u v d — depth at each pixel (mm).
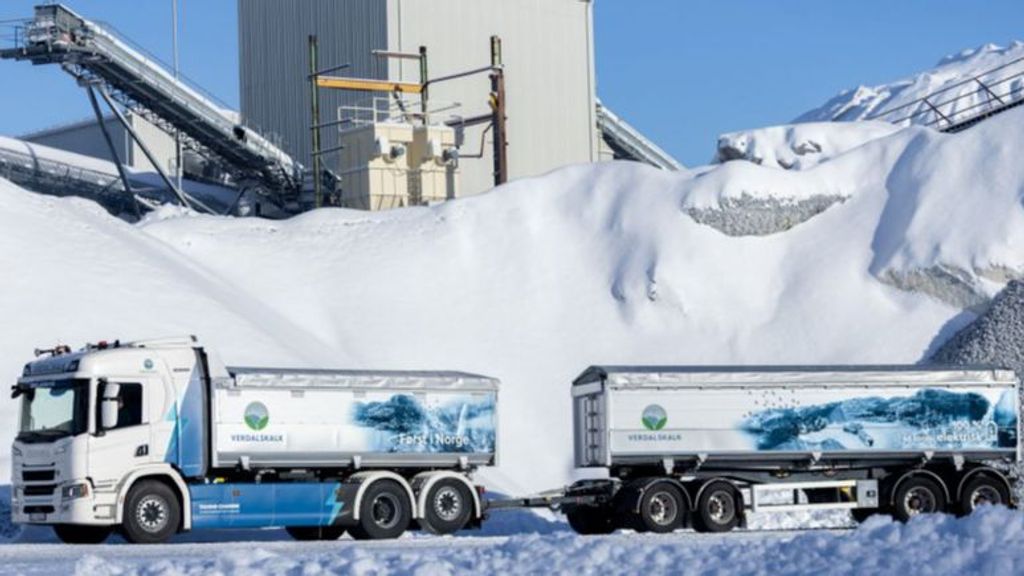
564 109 98312
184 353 30578
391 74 90875
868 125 86062
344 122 89938
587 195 73875
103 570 19328
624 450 33438
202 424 30469
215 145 84375
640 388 33625
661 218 70625
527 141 96500
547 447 57188
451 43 93312
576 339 65062
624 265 68688
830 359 62719
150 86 78875
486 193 74812
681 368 34188
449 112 93312
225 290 62219
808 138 84375
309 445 31188
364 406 31766
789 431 34188
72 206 64688
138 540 29562
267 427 30906
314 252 69750
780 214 70625
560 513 38188
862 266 67562
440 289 67938
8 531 34312
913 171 71125
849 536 20000
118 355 29984
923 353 62156
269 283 66750
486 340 64750
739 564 18453
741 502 33219
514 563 19203
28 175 85688
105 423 29484
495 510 37875
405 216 73125
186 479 30359
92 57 76062
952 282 64875
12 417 43312
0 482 38875
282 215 90938
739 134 86312
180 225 69750
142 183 92500
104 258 57969
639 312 66312
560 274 69188
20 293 52406
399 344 63750
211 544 29344
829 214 71312
